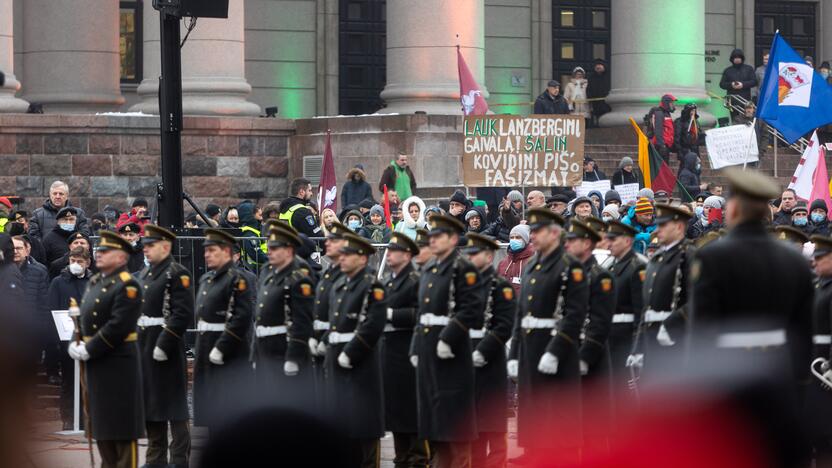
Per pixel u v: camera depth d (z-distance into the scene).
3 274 23.81
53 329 26.08
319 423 13.44
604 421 20.27
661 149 44.81
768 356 13.68
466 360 19.84
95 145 43.03
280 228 21.59
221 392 21.94
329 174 36.19
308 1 55.94
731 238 13.93
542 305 19.78
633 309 22.22
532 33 59.28
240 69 45.28
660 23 51.59
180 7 26.00
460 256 20.30
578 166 31.50
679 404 13.09
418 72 45.47
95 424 20.06
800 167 36.22
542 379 19.72
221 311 22.09
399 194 39.69
